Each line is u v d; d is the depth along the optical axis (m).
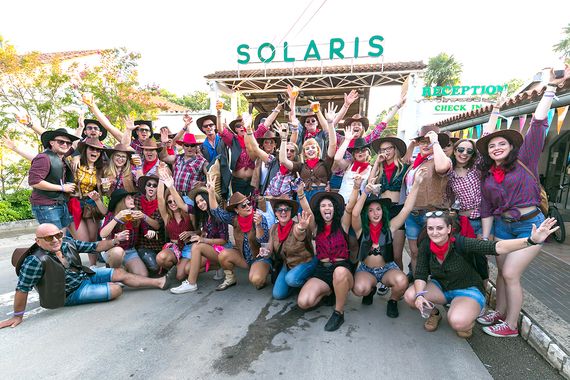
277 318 3.13
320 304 3.46
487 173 2.86
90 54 12.68
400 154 3.73
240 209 3.56
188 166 4.78
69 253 3.29
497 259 2.96
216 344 2.68
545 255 4.52
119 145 4.45
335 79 10.77
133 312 3.24
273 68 10.91
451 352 2.56
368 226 3.22
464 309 2.57
